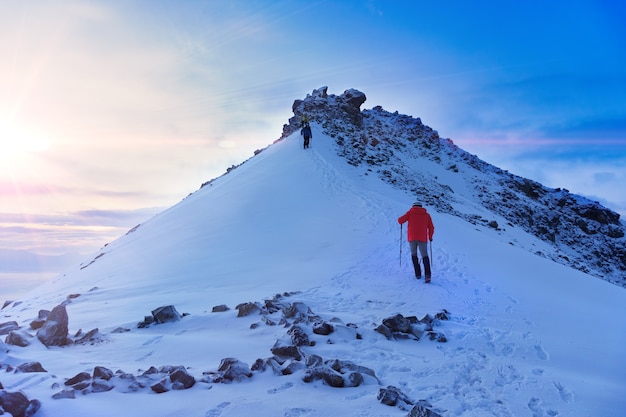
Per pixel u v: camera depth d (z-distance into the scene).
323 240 17.19
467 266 13.76
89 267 21.08
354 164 34.91
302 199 23.27
